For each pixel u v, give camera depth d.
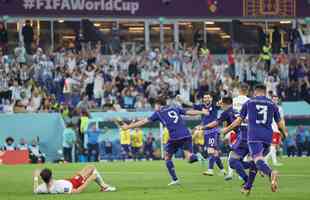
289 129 99.56
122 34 117.69
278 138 73.88
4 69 102.75
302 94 109.81
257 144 45.25
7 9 113.75
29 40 109.81
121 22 117.38
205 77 106.31
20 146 90.12
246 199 44.34
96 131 90.44
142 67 107.25
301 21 121.81
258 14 121.19
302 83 110.25
